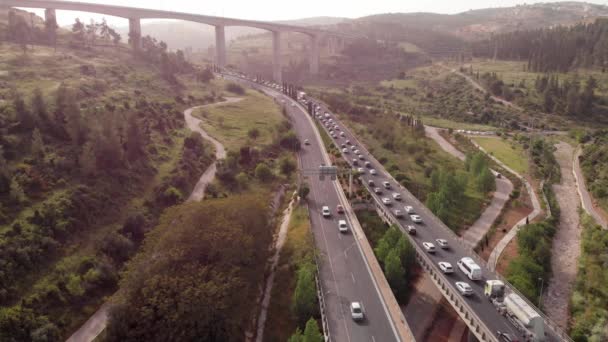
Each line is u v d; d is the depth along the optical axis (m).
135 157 120.12
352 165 145.38
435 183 133.50
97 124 115.00
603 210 130.50
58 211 89.94
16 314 68.06
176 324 63.91
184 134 153.38
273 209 115.81
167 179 119.19
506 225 122.38
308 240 95.62
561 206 137.12
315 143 168.50
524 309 62.97
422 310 86.62
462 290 73.06
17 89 144.88
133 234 97.19
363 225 104.25
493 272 80.06
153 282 67.38
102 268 83.94
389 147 170.88
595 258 105.06
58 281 78.31
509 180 154.25
